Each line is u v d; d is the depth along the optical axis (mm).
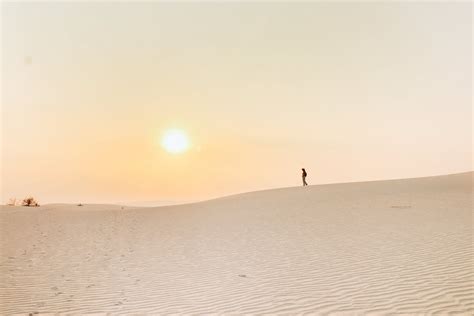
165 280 9273
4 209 25531
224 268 9930
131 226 18594
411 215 14742
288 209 19484
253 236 13656
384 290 7344
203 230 16000
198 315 6824
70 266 11055
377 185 29375
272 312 6695
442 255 9273
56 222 19984
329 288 7707
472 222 12562
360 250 10406
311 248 11141
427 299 6750
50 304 7801
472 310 6195
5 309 7520
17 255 12398
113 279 9617
